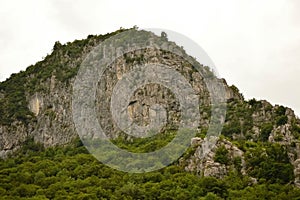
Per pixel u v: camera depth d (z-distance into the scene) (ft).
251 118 630.33
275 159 513.45
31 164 613.52
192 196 463.83
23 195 497.87
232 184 482.69
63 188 507.71
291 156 517.55
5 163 653.71
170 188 482.69
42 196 481.87
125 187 484.74
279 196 456.45
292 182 488.44
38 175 551.18
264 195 458.50
